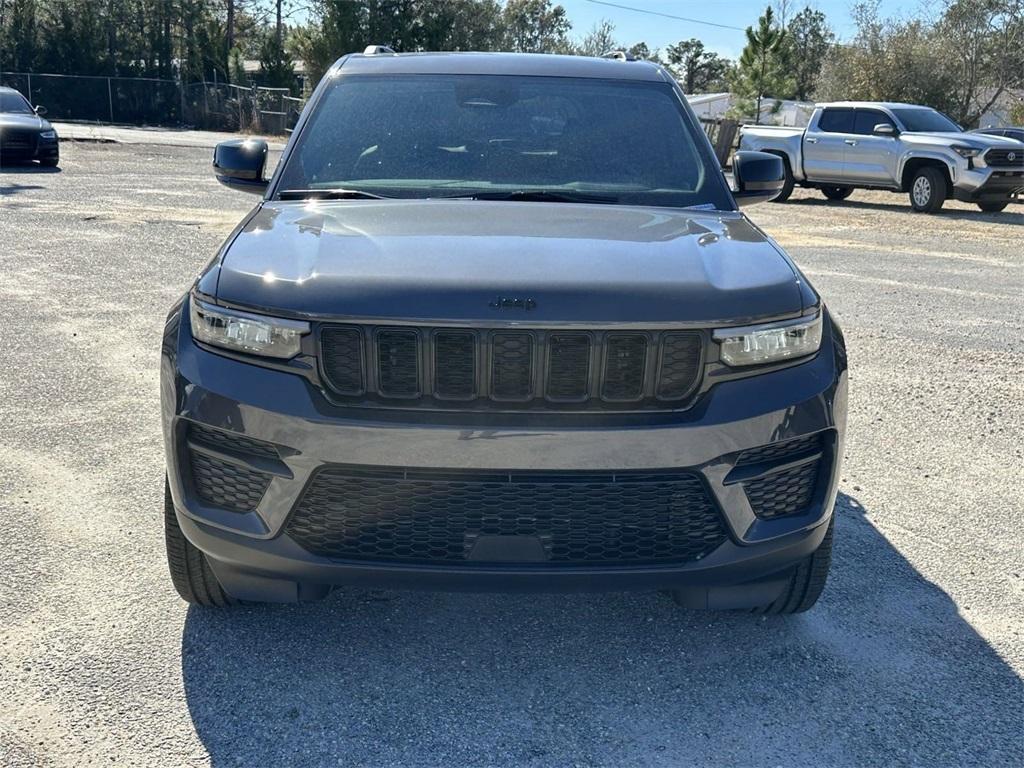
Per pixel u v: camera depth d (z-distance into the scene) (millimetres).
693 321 2604
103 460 4602
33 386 5695
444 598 3455
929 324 8148
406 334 2555
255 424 2613
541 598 3479
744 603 3023
